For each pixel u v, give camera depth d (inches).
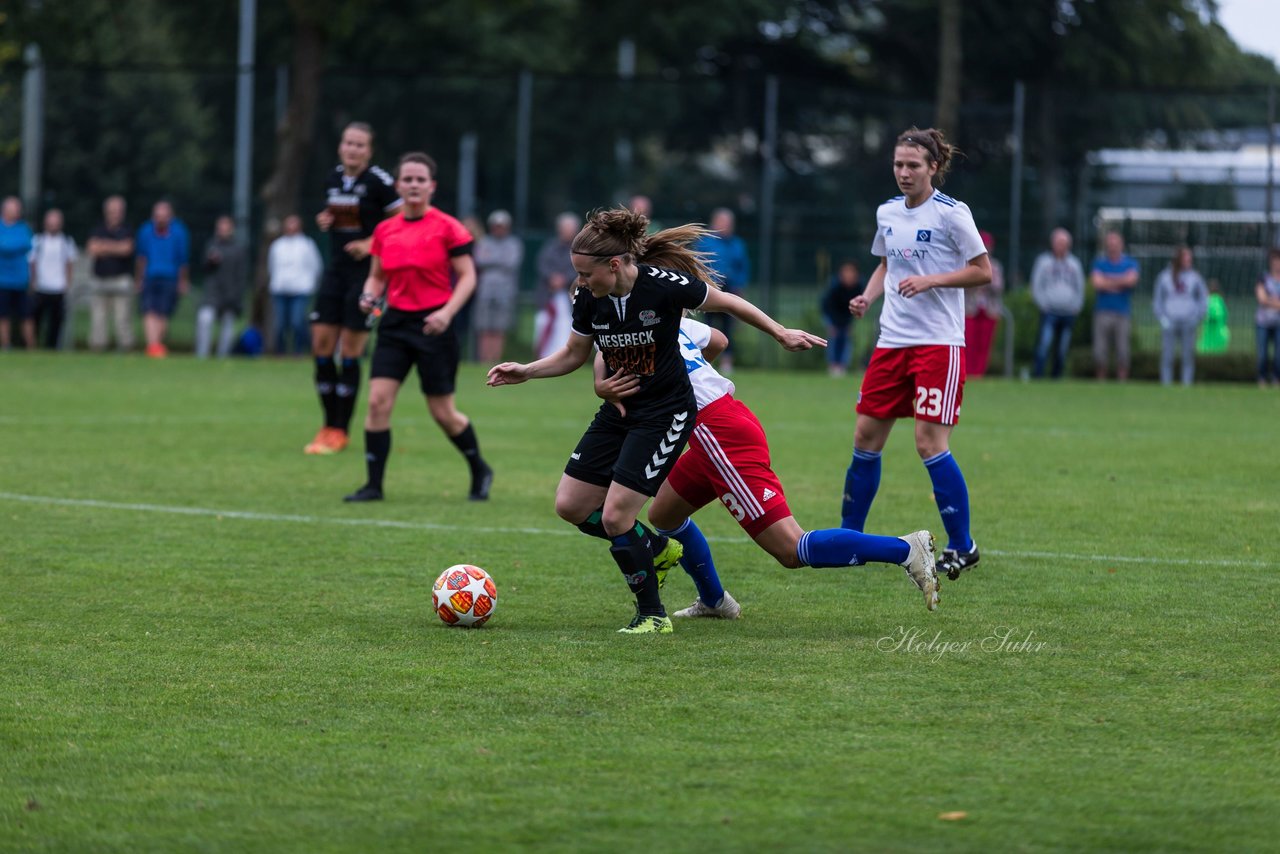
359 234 1756.9
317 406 2402.8
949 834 548.1
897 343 1082.1
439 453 1843.0
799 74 6658.5
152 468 1636.3
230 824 561.0
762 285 3649.1
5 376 2827.3
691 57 6707.7
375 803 582.6
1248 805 579.2
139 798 589.3
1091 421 2329.0
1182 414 2461.9
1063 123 3565.5
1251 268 3452.3
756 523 892.6
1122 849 534.6
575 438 2028.8
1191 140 3535.9
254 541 1197.7
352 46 5880.9
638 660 812.6
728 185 4446.4
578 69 6525.6
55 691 745.6
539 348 3312.0
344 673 782.5
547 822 561.3
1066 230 3565.5
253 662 806.5
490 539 1222.9
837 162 3941.9
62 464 1654.8
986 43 5600.4
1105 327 3238.2
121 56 5462.6
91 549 1151.0
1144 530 1278.3
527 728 681.6
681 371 874.1
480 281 3410.4
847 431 2127.2
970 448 1931.6
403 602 971.3
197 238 3715.6
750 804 579.8
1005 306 3489.2
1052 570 1095.6
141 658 814.5
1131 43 5497.1
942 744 657.6
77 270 3705.7
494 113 4057.6
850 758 637.3
